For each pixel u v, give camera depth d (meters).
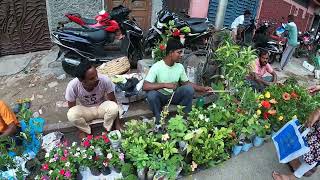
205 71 4.49
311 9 13.45
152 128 3.44
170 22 5.09
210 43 4.63
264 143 4.00
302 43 9.06
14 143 3.03
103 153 3.13
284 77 6.86
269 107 3.84
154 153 3.08
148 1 6.71
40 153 3.30
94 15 6.31
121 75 4.58
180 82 3.86
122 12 5.11
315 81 6.95
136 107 4.28
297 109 3.97
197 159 3.22
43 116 3.93
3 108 3.01
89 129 3.56
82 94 3.40
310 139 2.98
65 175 2.75
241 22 7.56
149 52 5.72
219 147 3.30
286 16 11.41
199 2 7.42
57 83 4.82
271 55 7.42
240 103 3.77
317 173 3.65
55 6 5.82
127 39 5.17
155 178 2.94
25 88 4.64
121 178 2.98
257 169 3.53
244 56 4.11
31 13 5.71
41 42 6.05
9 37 5.71
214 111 3.61
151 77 3.63
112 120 3.61
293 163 3.48
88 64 3.06
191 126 3.37
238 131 3.53
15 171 2.91
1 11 5.46
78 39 4.75
